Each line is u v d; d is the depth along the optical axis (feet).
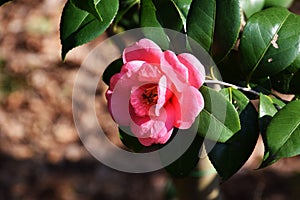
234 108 2.30
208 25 2.40
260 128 2.36
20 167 7.68
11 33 9.04
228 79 2.56
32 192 7.45
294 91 2.55
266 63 2.49
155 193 7.22
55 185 7.48
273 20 2.50
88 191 7.38
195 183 3.42
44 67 8.57
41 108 8.21
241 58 2.49
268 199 6.83
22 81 8.46
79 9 2.40
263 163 2.29
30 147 7.90
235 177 7.01
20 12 9.28
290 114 2.31
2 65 8.63
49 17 9.16
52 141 7.93
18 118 8.16
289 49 2.48
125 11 2.89
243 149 2.38
